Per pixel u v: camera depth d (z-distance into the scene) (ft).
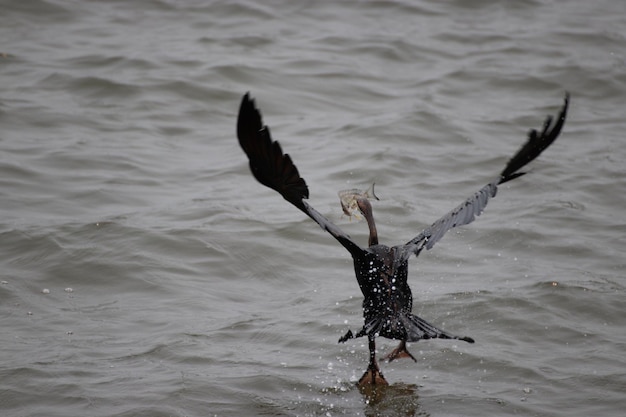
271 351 33.65
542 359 33.06
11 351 32.76
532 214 47.55
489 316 36.27
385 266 27.17
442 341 34.60
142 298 38.32
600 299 37.52
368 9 84.69
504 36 79.15
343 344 34.22
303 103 64.08
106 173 51.57
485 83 69.21
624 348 33.78
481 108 64.64
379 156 54.75
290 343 34.30
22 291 38.22
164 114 61.21
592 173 53.47
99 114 60.39
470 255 42.98
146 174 51.98
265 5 83.82
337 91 66.28
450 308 36.96
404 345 31.12
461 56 74.54
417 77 69.97
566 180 52.42
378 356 33.53
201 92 64.34
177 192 49.90
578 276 40.01
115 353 33.01
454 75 70.38
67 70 66.64
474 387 31.17
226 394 30.07
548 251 43.11
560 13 86.17
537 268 41.14
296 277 41.01
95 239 42.80
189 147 56.90
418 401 29.99
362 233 45.03
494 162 55.01
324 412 29.25
